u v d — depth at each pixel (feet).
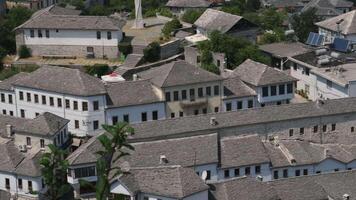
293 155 650.43
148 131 653.71
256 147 645.92
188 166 612.29
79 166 614.75
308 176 581.53
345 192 570.05
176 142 631.97
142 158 610.24
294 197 558.97
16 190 639.35
